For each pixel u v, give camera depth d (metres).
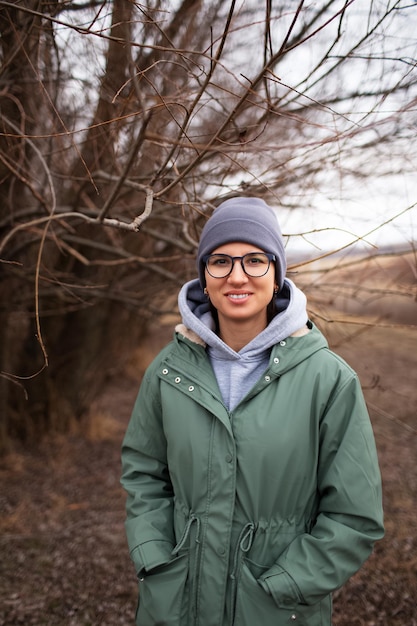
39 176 2.93
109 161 2.65
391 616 2.17
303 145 1.49
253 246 1.25
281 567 1.16
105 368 5.09
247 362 1.29
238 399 1.28
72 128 2.40
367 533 1.17
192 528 1.25
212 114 2.38
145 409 1.40
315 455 1.23
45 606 2.28
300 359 1.24
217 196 2.01
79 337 4.53
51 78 2.18
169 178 1.86
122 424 5.37
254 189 2.12
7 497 3.51
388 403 5.50
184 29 2.42
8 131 2.43
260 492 1.21
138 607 1.31
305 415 1.21
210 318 1.39
